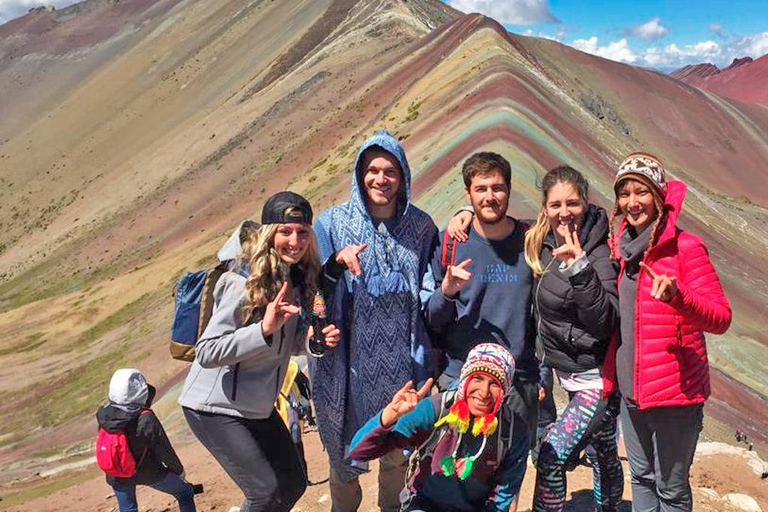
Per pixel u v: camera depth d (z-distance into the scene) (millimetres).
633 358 2613
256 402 2729
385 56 64812
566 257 2639
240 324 2639
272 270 2631
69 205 71500
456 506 2447
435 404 2443
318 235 3045
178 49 112500
